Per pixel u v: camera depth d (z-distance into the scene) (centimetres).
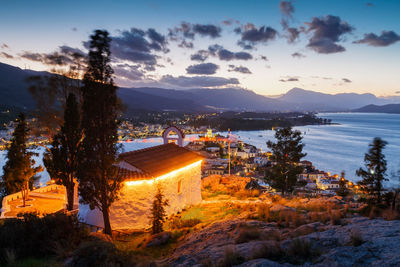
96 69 1388
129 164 1667
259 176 9575
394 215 815
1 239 884
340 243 579
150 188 1614
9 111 18775
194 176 2170
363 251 498
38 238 937
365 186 1423
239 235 833
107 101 1412
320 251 556
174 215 1805
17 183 2289
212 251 762
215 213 1762
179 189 1952
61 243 924
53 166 1986
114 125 1434
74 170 1955
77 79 2248
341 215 923
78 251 752
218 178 3164
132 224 1577
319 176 10562
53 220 1034
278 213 1190
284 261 550
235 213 1631
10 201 2581
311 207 1300
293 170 2219
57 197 2716
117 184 1471
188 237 1182
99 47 1388
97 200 1579
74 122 1930
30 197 2753
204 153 17512
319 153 17325
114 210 1579
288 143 2236
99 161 1433
